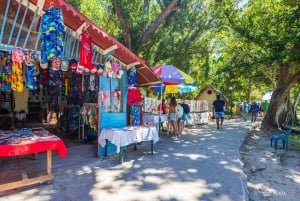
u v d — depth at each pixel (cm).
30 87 512
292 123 2030
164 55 1530
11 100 1049
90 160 640
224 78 3000
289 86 1582
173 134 1138
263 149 974
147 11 1409
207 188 478
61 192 448
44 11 486
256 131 1502
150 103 1172
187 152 778
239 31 1568
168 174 555
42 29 450
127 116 836
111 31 1438
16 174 524
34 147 457
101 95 675
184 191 461
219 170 595
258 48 1681
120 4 1244
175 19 1469
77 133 966
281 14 1393
